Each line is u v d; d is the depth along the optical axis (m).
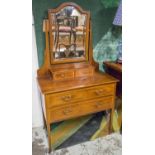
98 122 2.14
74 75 1.73
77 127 2.04
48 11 1.60
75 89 1.52
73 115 1.61
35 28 1.65
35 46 1.71
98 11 1.86
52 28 1.65
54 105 1.49
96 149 1.71
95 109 1.70
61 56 1.77
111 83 1.66
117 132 1.95
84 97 1.59
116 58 2.13
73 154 1.65
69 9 1.66
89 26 1.79
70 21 1.70
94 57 2.02
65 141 1.82
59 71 1.66
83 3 1.76
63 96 1.50
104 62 2.05
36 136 1.90
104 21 1.92
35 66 1.77
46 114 1.50
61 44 1.73
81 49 1.83
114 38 2.04
